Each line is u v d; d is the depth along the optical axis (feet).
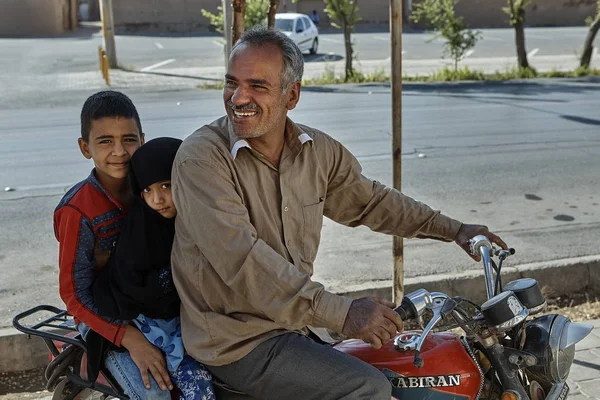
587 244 18.99
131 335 7.95
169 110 43.21
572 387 12.28
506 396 7.43
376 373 7.36
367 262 17.88
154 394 7.78
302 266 8.13
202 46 98.89
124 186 8.71
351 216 9.24
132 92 53.47
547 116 40.32
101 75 65.10
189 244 7.58
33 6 123.34
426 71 70.13
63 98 50.55
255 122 7.68
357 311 6.98
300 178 8.09
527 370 7.59
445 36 67.26
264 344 7.57
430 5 70.38
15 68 71.31
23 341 13.41
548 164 28.58
